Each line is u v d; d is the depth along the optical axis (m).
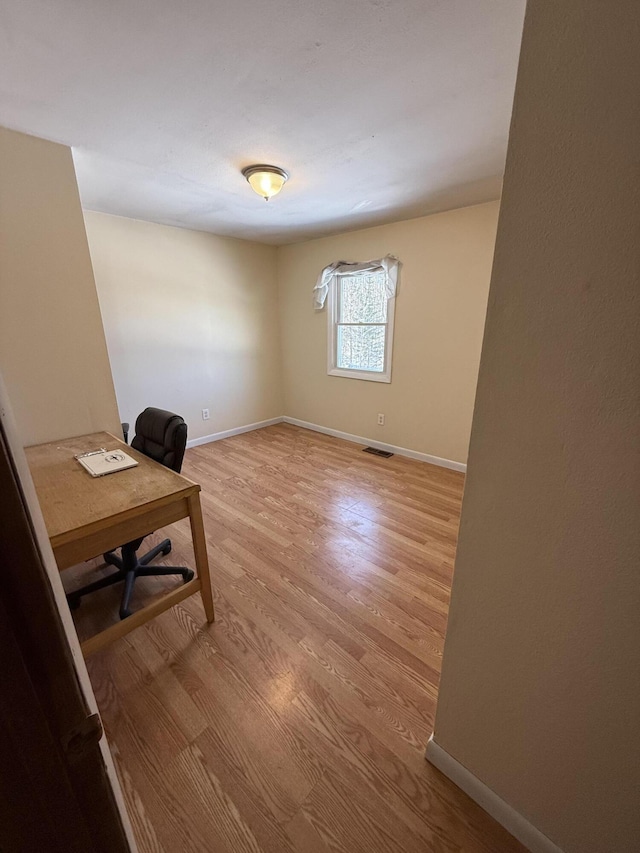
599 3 0.50
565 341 0.65
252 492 3.10
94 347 2.21
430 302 3.42
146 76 1.39
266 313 4.66
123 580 1.99
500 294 0.71
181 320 3.87
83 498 1.45
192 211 3.11
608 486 0.67
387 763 1.20
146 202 2.87
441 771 1.17
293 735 1.28
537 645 0.85
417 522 2.64
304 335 4.61
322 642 1.65
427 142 1.91
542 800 0.95
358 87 1.46
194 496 1.57
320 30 1.17
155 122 1.71
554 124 0.58
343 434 4.50
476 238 3.03
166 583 2.03
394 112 1.64
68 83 1.42
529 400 0.72
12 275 1.88
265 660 1.56
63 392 2.13
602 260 0.58
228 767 1.19
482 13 1.11
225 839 1.04
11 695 0.29
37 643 0.30
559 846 0.94
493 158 2.09
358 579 2.05
